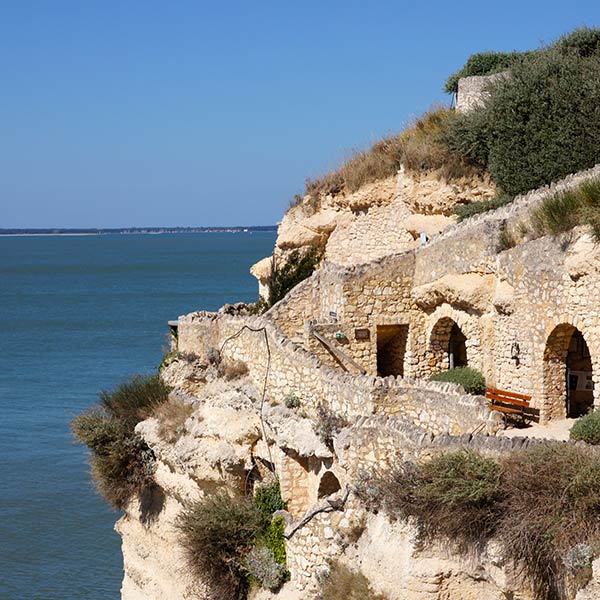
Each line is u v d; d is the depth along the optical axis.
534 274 30.52
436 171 43.19
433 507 21.67
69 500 54.09
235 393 34.31
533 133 39.88
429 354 36.69
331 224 47.88
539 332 30.28
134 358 99.06
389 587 22.30
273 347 33.09
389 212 45.03
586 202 29.53
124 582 38.75
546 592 19.84
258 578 28.73
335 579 23.80
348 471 25.92
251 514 30.56
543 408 30.08
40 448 63.97
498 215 34.41
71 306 157.75
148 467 37.34
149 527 37.44
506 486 20.72
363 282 36.19
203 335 37.91
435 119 46.91
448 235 35.22
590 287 28.08
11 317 144.88
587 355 31.53
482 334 33.31
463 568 21.19
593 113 39.09
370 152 47.75
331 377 29.45
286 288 48.09
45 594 43.16
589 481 19.39
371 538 23.52
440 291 35.00
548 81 40.53
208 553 30.25
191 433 34.69
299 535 27.11
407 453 23.59
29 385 85.56
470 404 24.72
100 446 38.28
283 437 30.25
